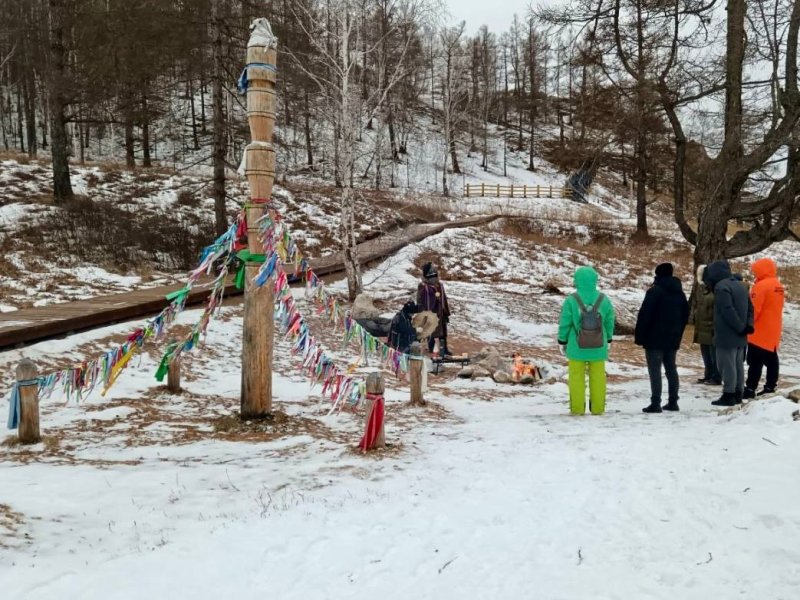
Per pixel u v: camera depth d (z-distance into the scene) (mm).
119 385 9391
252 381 7793
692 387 10672
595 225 35406
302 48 17078
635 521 3832
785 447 4738
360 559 3580
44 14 24188
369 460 5910
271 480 5305
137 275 17375
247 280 7719
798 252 32625
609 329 8117
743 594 2805
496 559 3471
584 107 19375
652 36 17922
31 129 36844
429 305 12938
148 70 19953
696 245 17984
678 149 18469
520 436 6570
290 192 31641
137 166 31188
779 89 16844
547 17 18406
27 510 4512
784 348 16703
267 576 3408
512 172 59719
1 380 8797
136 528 4203
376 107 17422
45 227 18984
